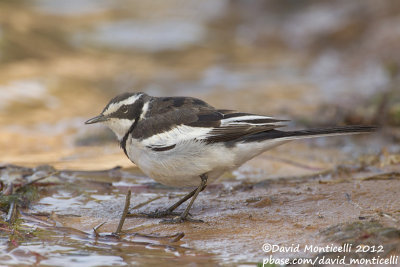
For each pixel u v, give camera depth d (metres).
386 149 13.22
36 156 13.73
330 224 8.70
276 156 13.38
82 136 15.80
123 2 36.62
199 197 10.52
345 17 30.33
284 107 18.33
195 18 33.66
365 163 12.51
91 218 9.42
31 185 10.68
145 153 9.32
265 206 9.76
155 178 9.58
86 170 12.16
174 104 9.59
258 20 33.41
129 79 22.50
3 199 9.77
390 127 15.59
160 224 9.14
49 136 15.85
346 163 12.62
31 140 15.41
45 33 26.77
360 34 28.41
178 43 28.62
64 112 18.33
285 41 29.86
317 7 33.19
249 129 9.16
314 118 16.52
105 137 15.75
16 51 23.70
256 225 8.92
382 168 12.10
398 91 18.97
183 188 11.16
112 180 11.61
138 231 8.87
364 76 23.02
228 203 10.05
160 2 37.31
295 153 13.70
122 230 8.90
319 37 29.28
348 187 10.52
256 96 20.41
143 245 8.27
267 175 11.92
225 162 9.20
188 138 9.11
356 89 20.64
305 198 10.05
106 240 8.46
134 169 12.41
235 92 21.03
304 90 21.20
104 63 24.59
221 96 20.41
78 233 8.72
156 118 9.38
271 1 34.75
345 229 8.25
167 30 30.73
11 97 19.12
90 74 22.72
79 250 8.06
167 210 9.62
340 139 14.93
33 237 8.54
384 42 25.88
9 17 27.53
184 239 8.48
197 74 23.84
